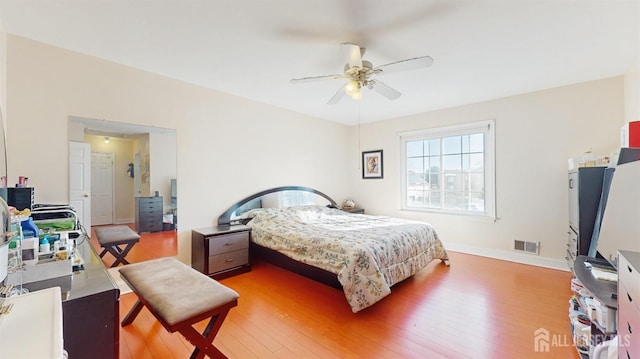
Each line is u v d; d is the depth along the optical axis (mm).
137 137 2738
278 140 4086
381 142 4977
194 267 3082
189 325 1397
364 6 1743
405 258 2785
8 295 924
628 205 1389
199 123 3193
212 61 2553
